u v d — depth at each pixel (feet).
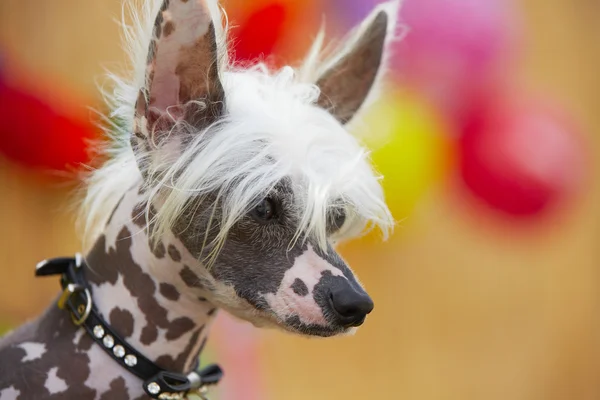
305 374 7.82
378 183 5.05
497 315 8.60
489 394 8.54
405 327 8.41
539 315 8.68
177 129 4.89
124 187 4.99
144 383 4.92
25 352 4.90
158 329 4.94
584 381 8.72
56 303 4.98
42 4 7.38
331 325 4.85
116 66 6.56
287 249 4.88
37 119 6.48
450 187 7.36
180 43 4.83
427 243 8.32
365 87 5.24
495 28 6.96
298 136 4.89
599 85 8.99
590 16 9.09
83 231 5.27
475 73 6.91
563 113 7.98
